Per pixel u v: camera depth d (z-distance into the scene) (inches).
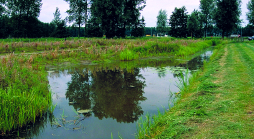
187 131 123.6
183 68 405.7
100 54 556.7
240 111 139.4
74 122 168.9
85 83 295.1
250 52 562.9
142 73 364.5
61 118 176.9
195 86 237.9
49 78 327.3
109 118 175.9
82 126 161.6
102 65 463.5
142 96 231.8
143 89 260.4
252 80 220.2
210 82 221.6
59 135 147.6
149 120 166.9
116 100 220.2
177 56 644.1
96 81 307.3
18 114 165.2
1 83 222.4
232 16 1824.6
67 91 255.3
